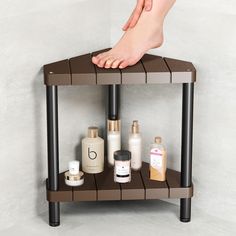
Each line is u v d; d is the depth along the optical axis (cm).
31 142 221
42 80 219
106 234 220
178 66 213
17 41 210
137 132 229
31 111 219
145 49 213
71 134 234
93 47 232
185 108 213
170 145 233
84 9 226
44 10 215
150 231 221
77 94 232
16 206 222
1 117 212
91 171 229
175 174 228
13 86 212
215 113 220
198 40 218
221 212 227
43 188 228
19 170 220
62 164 233
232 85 215
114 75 208
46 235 219
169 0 209
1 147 214
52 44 220
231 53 213
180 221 227
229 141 220
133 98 237
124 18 231
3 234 219
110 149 233
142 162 238
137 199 224
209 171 226
